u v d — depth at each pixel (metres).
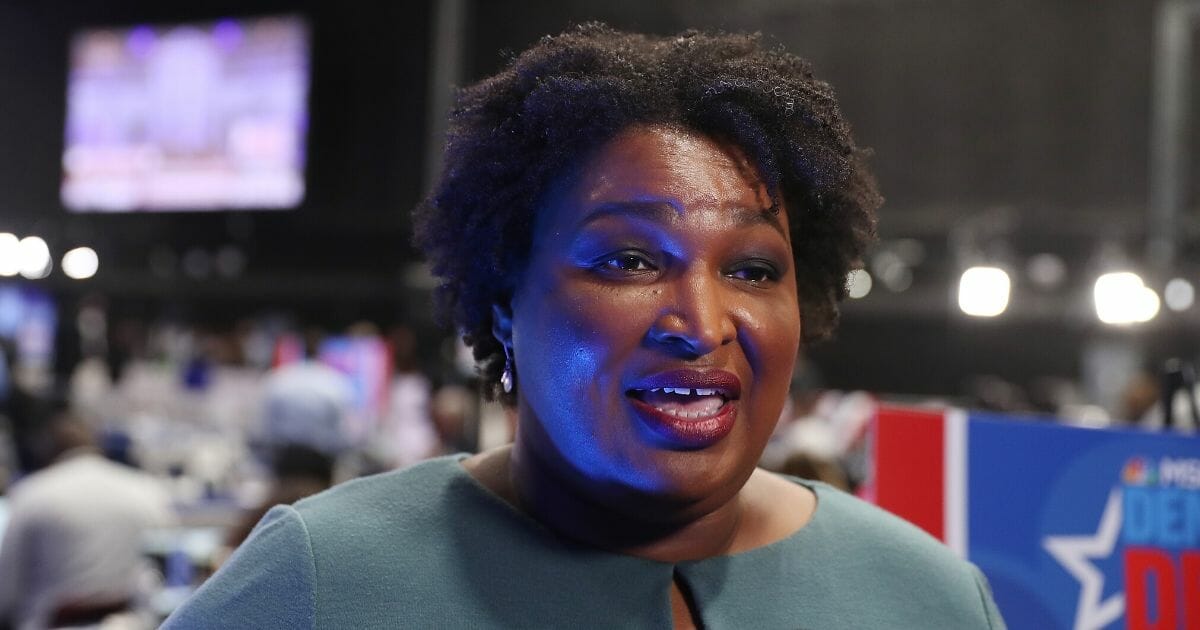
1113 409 7.46
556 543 0.86
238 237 12.05
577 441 0.82
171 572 3.58
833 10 10.24
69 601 3.19
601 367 0.80
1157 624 1.37
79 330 9.38
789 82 0.92
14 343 6.64
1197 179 8.83
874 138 10.23
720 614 0.86
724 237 0.82
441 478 0.90
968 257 8.61
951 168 10.00
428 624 0.80
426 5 10.93
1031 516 1.38
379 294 11.36
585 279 0.82
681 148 0.84
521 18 10.14
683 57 0.91
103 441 4.68
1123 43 9.50
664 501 0.83
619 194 0.82
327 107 11.09
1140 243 8.91
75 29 10.78
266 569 0.81
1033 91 9.78
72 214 11.27
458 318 1.00
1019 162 9.81
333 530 0.84
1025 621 1.36
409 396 5.45
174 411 5.47
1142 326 8.38
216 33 10.28
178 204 10.40
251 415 5.40
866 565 0.96
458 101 1.00
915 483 1.40
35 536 3.21
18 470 4.29
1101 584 1.37
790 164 0.89
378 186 11.09
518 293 0.89
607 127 0.84
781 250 0.86
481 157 0.91
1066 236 9.47
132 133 10.47
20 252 9.92
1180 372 1.54
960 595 0.98
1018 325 11.01
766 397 0.84
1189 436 1.40
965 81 9.98
